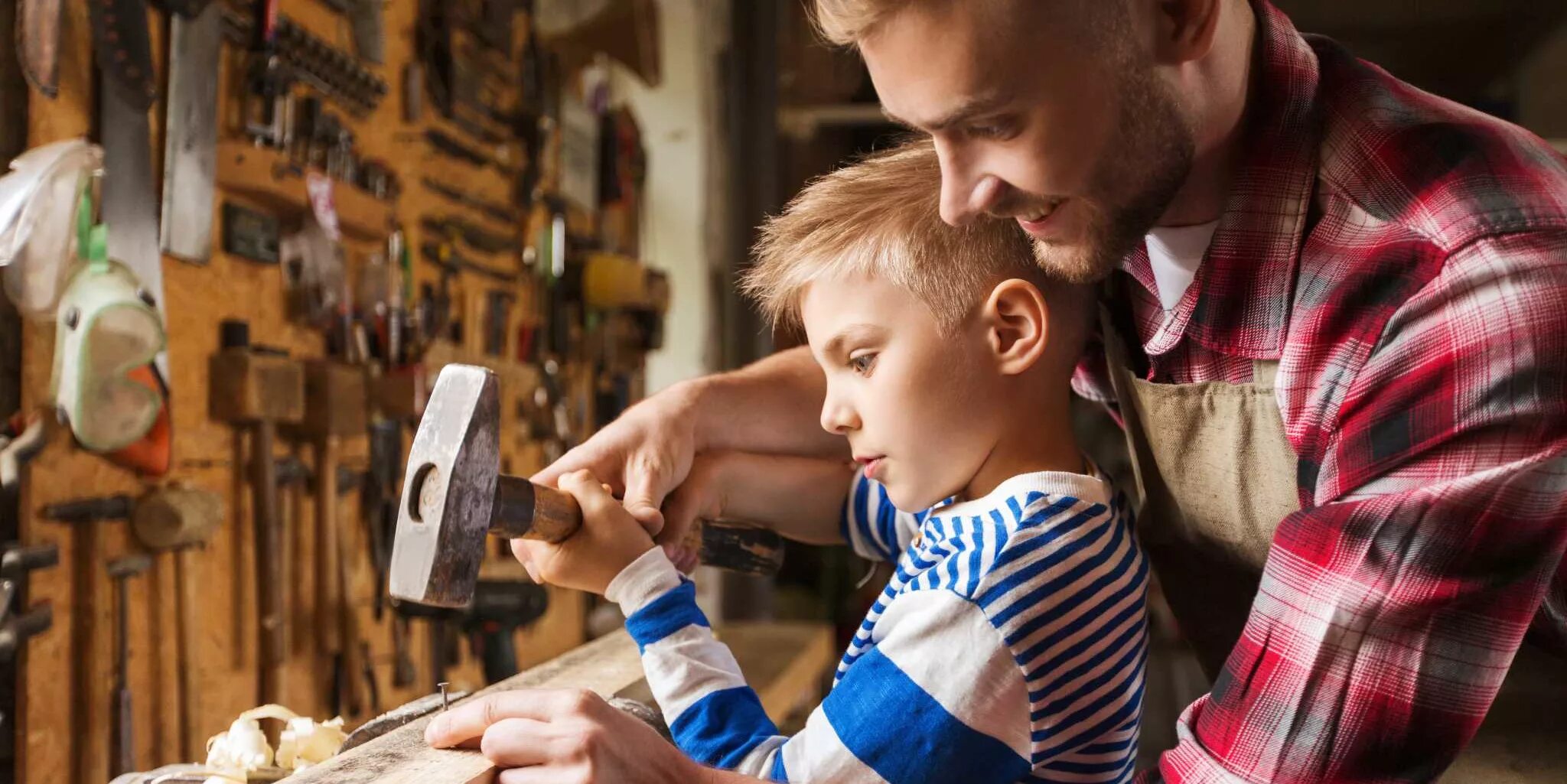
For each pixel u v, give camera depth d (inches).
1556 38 161.9
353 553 113.5
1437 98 41.1
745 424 52.1
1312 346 38.8
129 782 45.1
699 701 39.9
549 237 163.2
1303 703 35.6
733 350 193.2
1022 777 39.2
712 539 50.8
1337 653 35.1
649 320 183.6
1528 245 34.0
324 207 102.1
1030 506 40.0
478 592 103.8
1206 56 36.2
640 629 40.9
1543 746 44.8
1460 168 36.1
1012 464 43.3
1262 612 37.0
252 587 97.4
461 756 37.2
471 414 36.0
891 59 33.0
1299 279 39.4
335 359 109.0
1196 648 52.2
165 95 84.8
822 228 43.2
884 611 41.8
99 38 77.0
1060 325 43.6
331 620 105.8
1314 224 39.0
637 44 159.6
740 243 192.5
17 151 72.5
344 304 107.7
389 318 114.7
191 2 85.4
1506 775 43.8
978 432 42.5
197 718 87.9
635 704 46.3
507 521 38.4
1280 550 36.9
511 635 107.4
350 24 110.9
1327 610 35.2
